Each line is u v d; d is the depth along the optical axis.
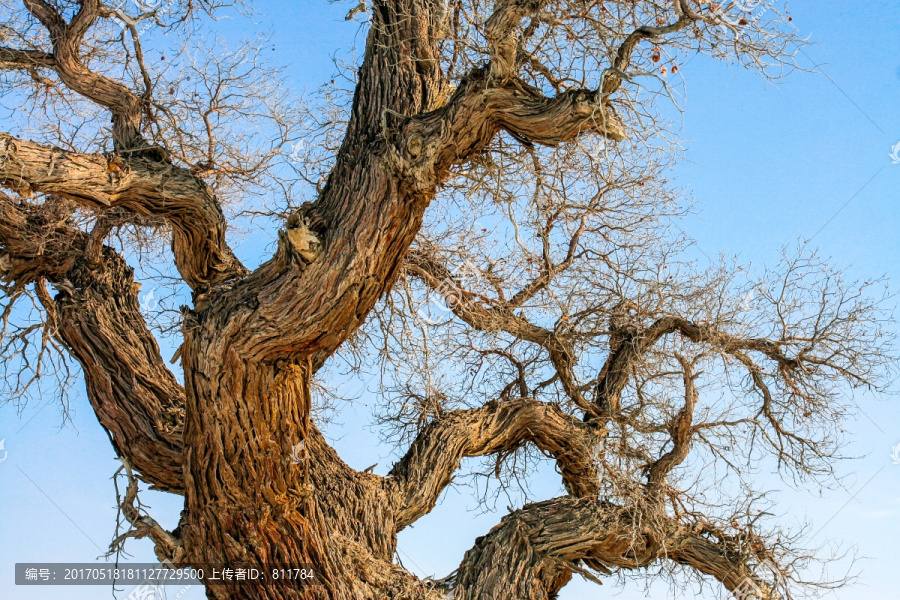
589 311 10.20
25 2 8.77
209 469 7.51
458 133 6.75
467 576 9.65
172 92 9.30
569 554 9.92
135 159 7.95
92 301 9.58
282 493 7.64
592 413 10.88
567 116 6.29
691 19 5.86
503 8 6.16
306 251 6.86
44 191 7.22
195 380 7.31
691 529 10.21
